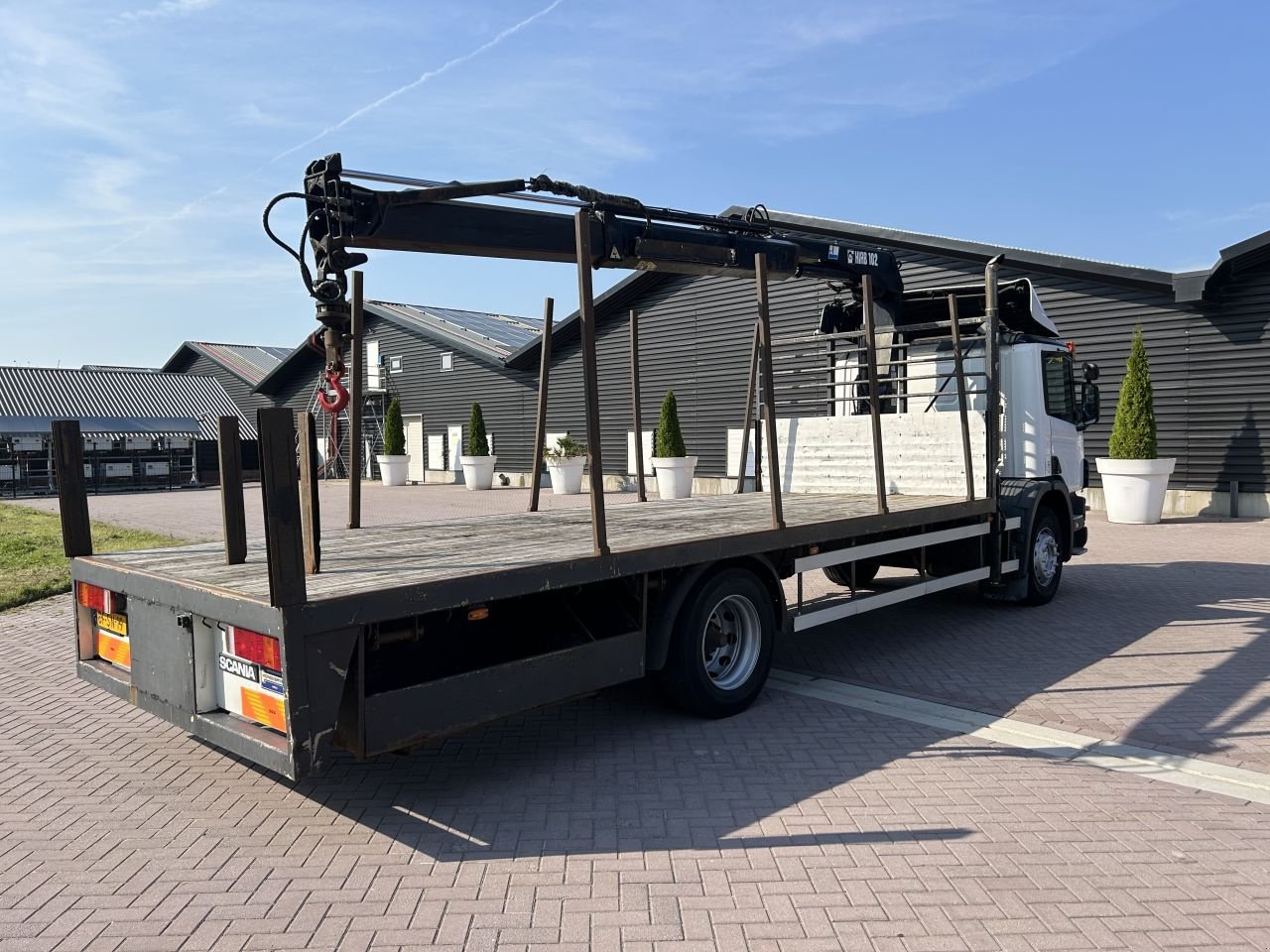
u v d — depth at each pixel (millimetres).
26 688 6562
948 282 18344
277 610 3459
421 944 3107
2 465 32188
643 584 5051
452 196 5258
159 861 3777
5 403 35750
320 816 4203
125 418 36625
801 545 6023
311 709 3541
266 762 3596
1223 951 2988
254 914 3324
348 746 3768
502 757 4914
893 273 8852
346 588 3797
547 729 5355
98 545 14289
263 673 3662
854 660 6887
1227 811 4086
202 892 3498
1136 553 12016
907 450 8234
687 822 4043
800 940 3088
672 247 6727
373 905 3373
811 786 4426
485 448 28703
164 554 5090
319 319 4805
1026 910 3254
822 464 8859
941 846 3764
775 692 6066
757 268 5691
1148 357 16203
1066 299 17078
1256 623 7859
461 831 4000
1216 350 15461
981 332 8648
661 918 3240
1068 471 9125
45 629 8586
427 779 4609
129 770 4875
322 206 4844
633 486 25891
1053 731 5199
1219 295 15266
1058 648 7141
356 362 6164
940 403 8930
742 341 22859
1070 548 9055
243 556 4703
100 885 3574
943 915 3230
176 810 4305
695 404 24062
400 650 4102
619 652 4930
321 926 3234
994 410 7809
